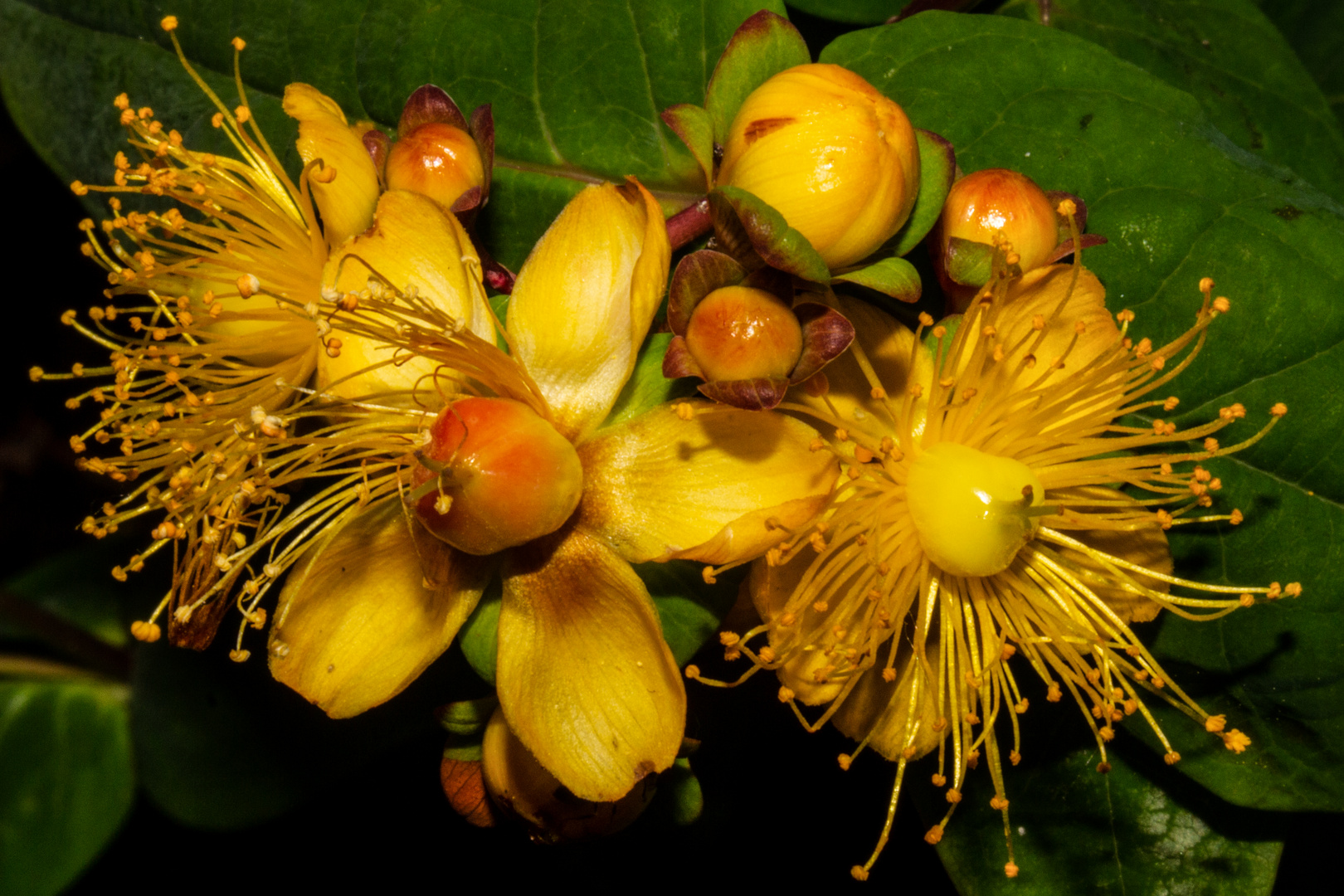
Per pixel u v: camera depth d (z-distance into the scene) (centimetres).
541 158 14
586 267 13
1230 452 13
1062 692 14
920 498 13
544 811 13
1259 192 13
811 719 14
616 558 12
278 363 13
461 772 13
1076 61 14
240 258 13
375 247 13
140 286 13
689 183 14
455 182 13
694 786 13
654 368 13
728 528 12
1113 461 13
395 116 14
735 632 12
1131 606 13
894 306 13
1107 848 14
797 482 12
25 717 18
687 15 14
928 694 13
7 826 18
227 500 13
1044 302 13
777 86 12
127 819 18
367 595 12
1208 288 12
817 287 12
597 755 12
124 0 15
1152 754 14
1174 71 15
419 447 12
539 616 12
